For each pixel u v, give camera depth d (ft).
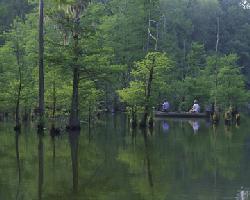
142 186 53.47
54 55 104.37
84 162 68.13
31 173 60.23
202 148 82.23
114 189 52.16
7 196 49.06
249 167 64.34
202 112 163.22
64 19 106.32
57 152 77.25
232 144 87.61
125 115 167.63
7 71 115.65
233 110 161.79
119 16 184.03
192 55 188.14
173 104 172.24
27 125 124.67
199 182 55.47
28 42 126.11
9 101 109.09
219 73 158.10
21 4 208.95
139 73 119.65
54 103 111.34
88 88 111.65
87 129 115.75
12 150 79.00
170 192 50.85
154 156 73.56
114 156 73.51
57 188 52.49
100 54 110.83
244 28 279.28
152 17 186.80
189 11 271.90
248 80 253.85
